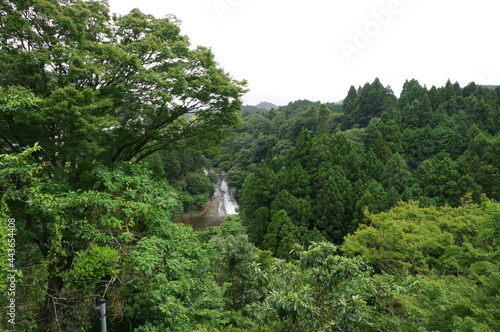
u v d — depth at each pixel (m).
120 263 7.96
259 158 75.25
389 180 35.16
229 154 82.38
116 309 8.27
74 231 7.95
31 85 8.71
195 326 8.86
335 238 30.55
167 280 7.82
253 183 39.22
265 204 37.19
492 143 34.81
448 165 32.28
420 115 52.34
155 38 10.52
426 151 45.81
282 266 7.89
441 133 46.69
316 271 6.73
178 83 9.77
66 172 9.09
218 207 55.84
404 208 23.03
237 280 14.31
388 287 8.65
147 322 8.53
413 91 63.66
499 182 30.39
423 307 8.00
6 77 8.27
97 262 6.51
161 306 7.88
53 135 9.03
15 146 9.50
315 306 6.70
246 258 14.58
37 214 7.37
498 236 11.04
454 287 8.39
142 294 9.52
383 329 8.48
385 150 42.12
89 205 7.66
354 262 6.80
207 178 60.91
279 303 6.34
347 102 80.00
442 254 15.88
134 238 8.09
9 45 8.16
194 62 11.15
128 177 8.81
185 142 12.67
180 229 10.03
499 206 10.73
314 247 7.19
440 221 18.41
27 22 7.77
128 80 9.73
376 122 59.25
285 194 32.69
